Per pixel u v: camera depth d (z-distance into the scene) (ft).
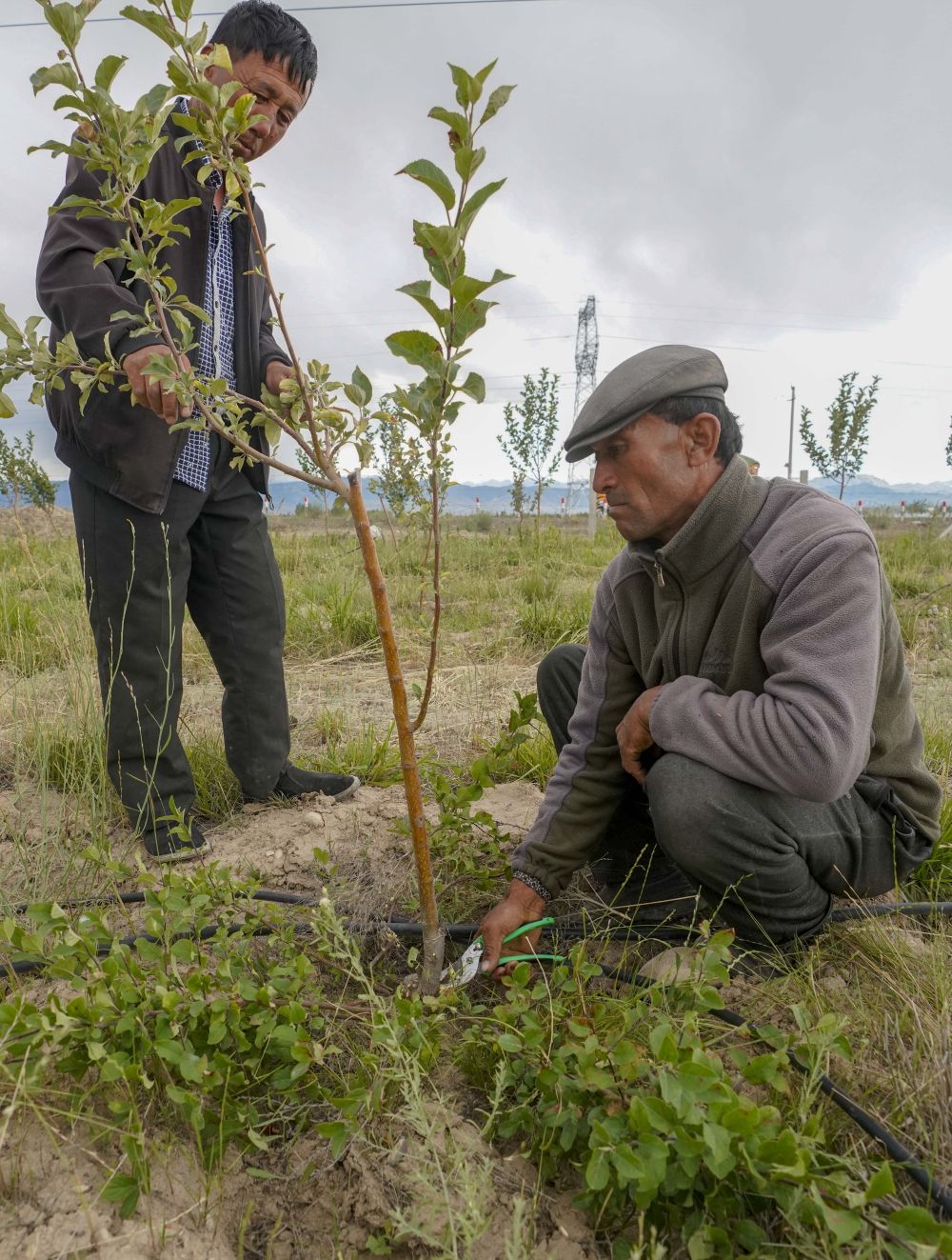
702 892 6.22
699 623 6.07
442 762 10.48
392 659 4.96
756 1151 3.89
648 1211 4.30
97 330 6.61
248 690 9.12
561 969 5.45
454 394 4.21
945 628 19.13
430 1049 4.99
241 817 9.37
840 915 6.77
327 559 30.71
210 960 6.20
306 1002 5.38
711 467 5.77
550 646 18.40
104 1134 4.58
